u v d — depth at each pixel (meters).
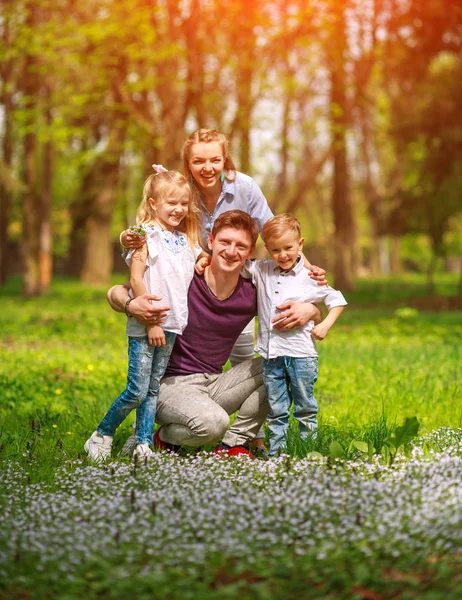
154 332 4.84
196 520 3.40
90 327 15.35
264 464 4.33
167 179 4.94
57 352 11.25
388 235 27.77
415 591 2.87
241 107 20.36
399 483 3.76
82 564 3.04
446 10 20.95
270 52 19.95
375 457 4.42
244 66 19.69
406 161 26.41
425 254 64.38
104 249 38.41
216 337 5.15
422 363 9.32
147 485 4.01
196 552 3.05
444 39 21.95
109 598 2.88
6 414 6.59
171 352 5.16
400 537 3.10
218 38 20.25
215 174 5.33
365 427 5.51
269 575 2.96
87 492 3.98
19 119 22.86
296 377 5.08
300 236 5.03
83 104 21.69
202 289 5.05
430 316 19.00
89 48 20.23
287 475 4.04
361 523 3.30
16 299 26.41
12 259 62.53
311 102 25.52
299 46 20.42
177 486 3.90
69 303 23.62
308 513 3.45
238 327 5.17
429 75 23.14
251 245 4.99
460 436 4.86
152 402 5.05
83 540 3.18
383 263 69.12
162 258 4.91
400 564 3.03
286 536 3.20
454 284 40.09
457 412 6.38
